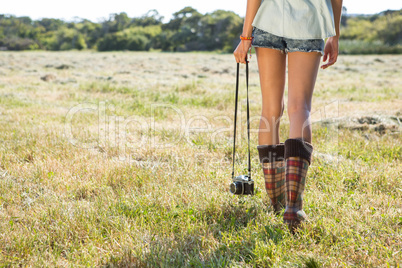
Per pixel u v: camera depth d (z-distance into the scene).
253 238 2.85
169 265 2.60
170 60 35.09
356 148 5.65
